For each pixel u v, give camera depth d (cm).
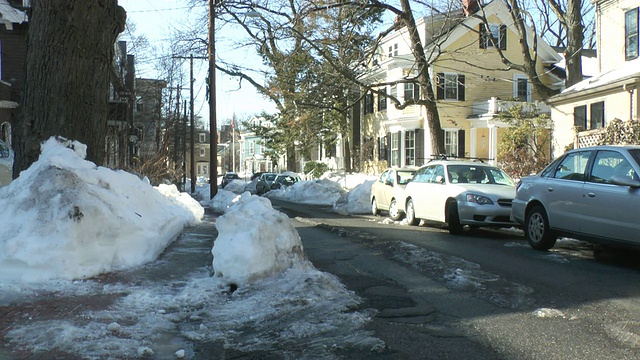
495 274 729
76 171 670
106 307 523
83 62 786
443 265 783
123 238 684
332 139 3872
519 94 3119
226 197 2056
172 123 2928
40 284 575
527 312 555
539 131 2147
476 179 1250
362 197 1930
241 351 441
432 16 2208
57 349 416
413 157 3134
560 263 809
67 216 612
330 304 562
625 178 743
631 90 1669
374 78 3491
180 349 442
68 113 770
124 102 2320
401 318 534
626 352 440
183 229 1068
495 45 2298
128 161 2372
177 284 621
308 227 1348
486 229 1278
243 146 8644
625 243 750
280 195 3134
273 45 2530
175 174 2748
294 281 616
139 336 458
